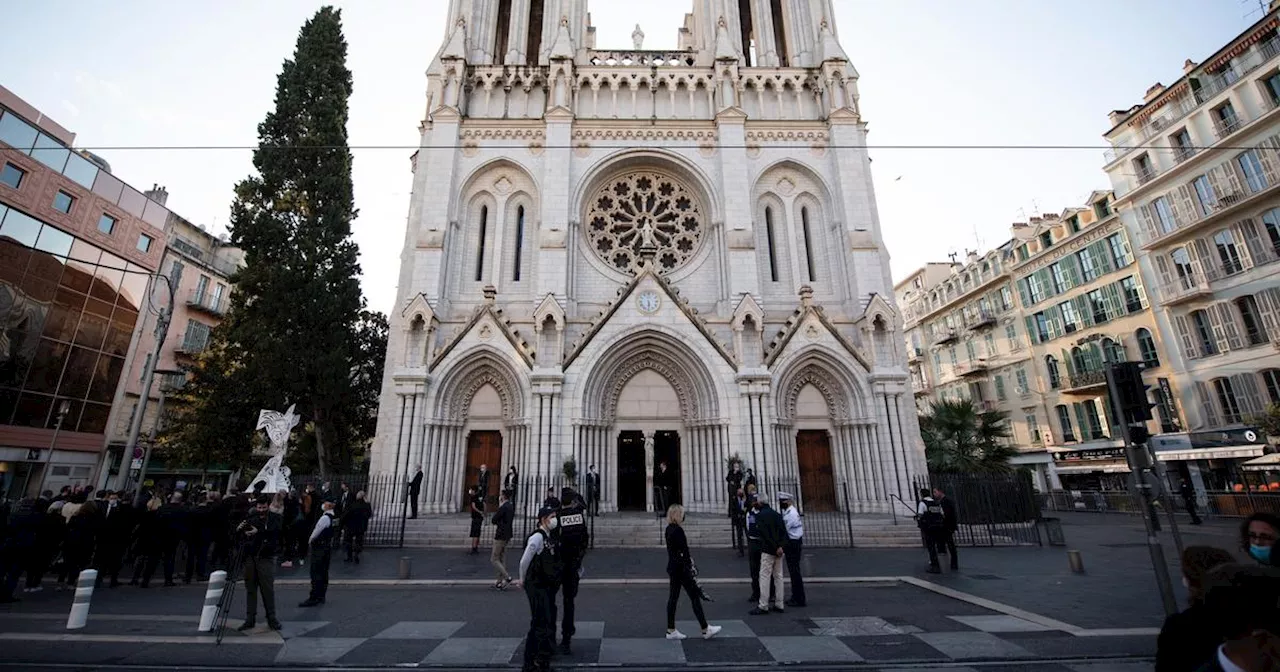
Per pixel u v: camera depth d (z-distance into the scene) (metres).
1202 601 3.77
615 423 27.31
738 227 29.59
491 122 31.64
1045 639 9.38
